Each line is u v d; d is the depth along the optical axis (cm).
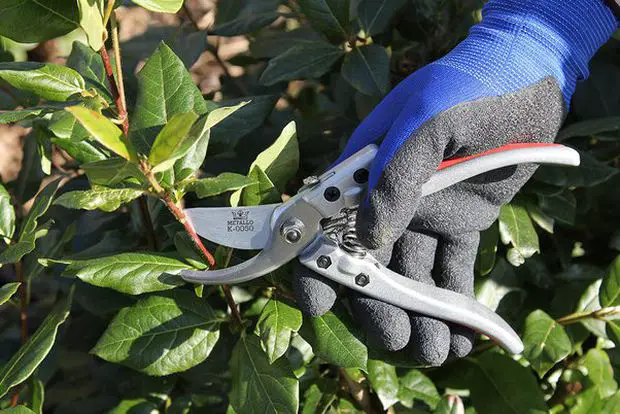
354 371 68
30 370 57
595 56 78
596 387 71
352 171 53
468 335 59
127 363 60
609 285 66
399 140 52
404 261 58
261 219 56
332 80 86
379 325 57
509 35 54
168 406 72
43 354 58
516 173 56
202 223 56
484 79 53
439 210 57
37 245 68
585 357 72
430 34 75
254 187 59
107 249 70
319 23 70
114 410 71
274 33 86
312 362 68
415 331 58
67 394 86
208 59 117
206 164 76
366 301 57
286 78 70
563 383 71
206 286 62
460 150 54
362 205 52
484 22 56
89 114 50
